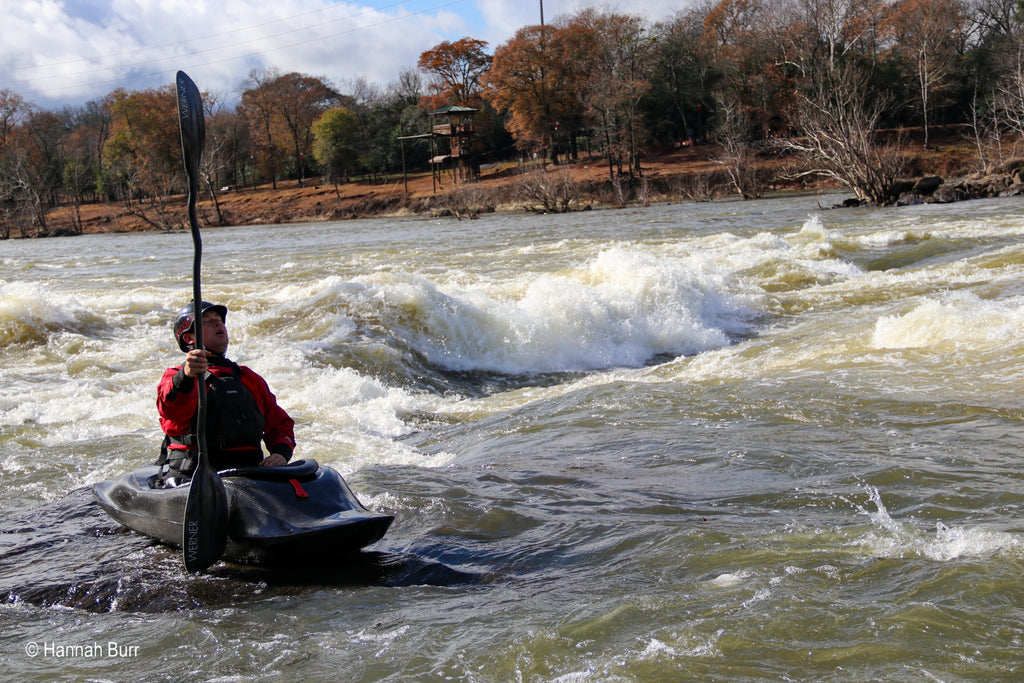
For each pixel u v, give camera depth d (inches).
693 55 3075.8
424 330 462.3
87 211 3548.2
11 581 162.1
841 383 315.6
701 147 2945.4
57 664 125.4
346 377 387.9
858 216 1246.3
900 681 103.6
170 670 121.6
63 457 259.6
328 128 3511.3
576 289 499.5
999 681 102.4
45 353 427.2
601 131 2770.7
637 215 1737.2
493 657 118.4
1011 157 1820.9
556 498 200.7
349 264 930.1
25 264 1211.2
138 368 407.2
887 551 146.0
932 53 2613.2
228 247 1483.8
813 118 1955.0
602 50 2925.7
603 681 108.5
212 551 156.2
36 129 4133.9
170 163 3646.7
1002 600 123.5
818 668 108.0
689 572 145.6
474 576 156.4
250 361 407.2
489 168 3444.9
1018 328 359.9
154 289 673.6
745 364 402.0
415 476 227.1
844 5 2687.0
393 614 138.9
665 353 489.4
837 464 214.1
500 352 464.1
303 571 162.1
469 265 837.2
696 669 109.6
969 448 221.0
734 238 930.7
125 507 180.2
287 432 180.5
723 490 200.1
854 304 542.6
